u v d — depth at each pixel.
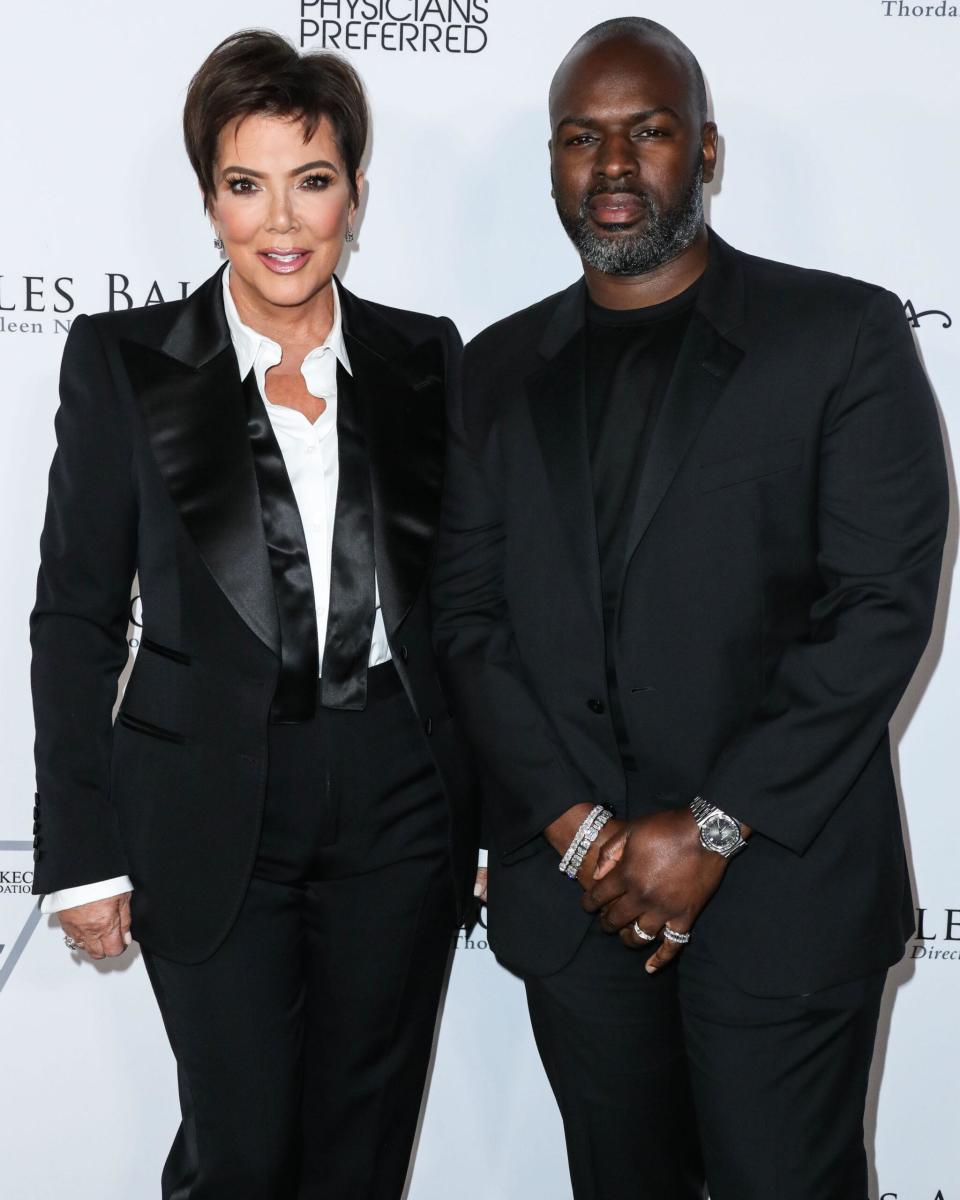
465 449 1.58
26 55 1.87
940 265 1.93
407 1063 1.66
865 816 1.48
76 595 1.51
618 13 1.89
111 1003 2.11
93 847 1.51
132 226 1.92
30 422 1.95
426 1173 2.16
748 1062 1.48
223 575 1.45
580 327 1.53
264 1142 1.59
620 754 1.53
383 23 1.89
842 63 1.89
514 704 1.54
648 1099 1.61
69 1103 2.12
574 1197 1.70
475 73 1.90
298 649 1.48
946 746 2.03
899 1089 2.12
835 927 1.45
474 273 1.95
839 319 1.42
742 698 1.46
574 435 1.49
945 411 1.95
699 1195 1.73
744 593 1.44
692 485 1.44
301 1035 1.63
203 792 1.50
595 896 1.48
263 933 1.56
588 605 1.48
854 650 1.40
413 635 1.57
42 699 1.51
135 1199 2.13
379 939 1.59
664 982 1.59
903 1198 2.12
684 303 1.49
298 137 1.41
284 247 1.43
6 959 2.07
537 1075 2.15
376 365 1.55
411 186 1.93
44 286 1.92
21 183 1.90
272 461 1.48
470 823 1.64
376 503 1.50
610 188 1.43
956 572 1.99
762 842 1.47
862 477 1.40
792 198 1.91
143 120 1.89
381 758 1.53
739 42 1.89
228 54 1.41
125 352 1.50
